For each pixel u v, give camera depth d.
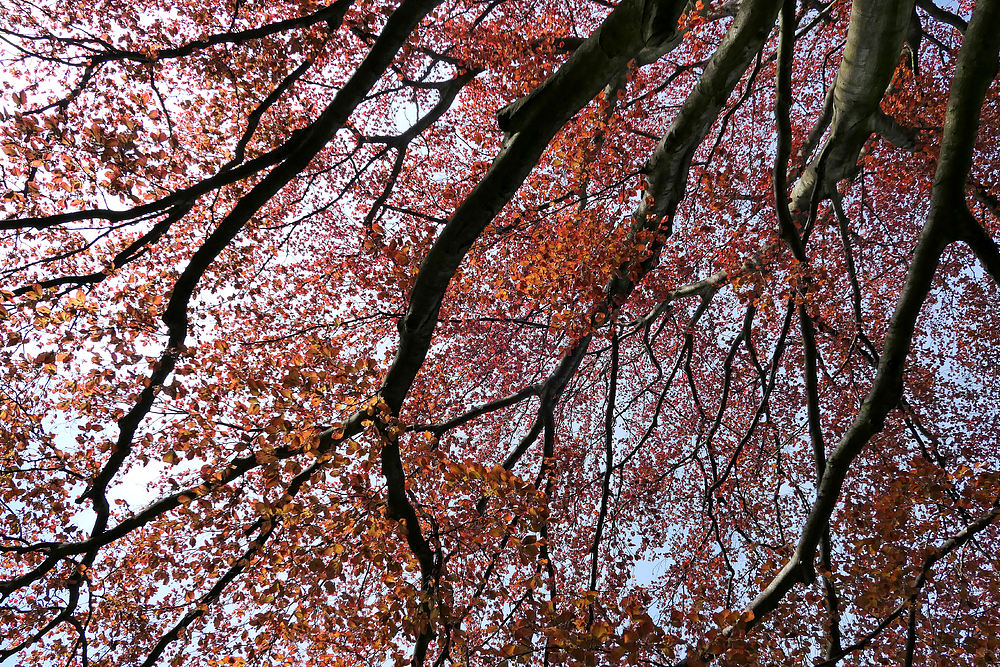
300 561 6.46
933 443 10.64
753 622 6.10
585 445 17.34
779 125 7.40
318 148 7.06
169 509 6.87
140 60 8.59
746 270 9.71
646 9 4.79
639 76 12.07
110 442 7.40
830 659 6.22
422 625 5.91
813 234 15.10
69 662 7.60
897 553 6.61
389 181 13.35
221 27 11.34
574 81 5.21
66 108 8.46
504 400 9.53
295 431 6.21
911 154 12.80
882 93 8.29
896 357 6.34
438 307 6.18
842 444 6.51
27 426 7.32
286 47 11.05
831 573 6.82
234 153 9.56
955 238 6.25
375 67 6.84
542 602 5.58
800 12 11.71
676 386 18.86
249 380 6.22
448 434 14.97
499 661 5.82
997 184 12.45
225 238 6.92
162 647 6.76
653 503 16.39
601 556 13.23
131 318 7.51
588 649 5.04
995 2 5.71
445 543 7.54
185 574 7.48
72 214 6.32
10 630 7.29
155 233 7.10
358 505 6.62
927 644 6.91
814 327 10.66
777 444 12.78
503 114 5.58
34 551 6.64
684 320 15.63
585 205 9.83
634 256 9.08
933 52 14.52
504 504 6.64
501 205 5.54
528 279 9.11
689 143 7.91
